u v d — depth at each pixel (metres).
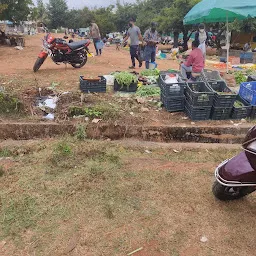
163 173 4.23
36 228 3.12
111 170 4.25
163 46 34.69
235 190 3.56
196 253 2.89
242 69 12.18
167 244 2.98
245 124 5.81
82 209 3.42
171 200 3.65
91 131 5.52
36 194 3.65
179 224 3.25
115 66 11.65
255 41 27.48
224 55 20.73
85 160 4.50
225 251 2.93
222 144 5.42
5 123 5.48
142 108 6.38
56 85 7.82
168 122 5.83
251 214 3.47
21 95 6.63
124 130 5.59
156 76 8.62
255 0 7.68
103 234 3.07
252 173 3.08
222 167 3.34
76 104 6.32
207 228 3.22
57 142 5.05
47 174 4.09
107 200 3.59
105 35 43.34
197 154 4.91
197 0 27.50
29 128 5.48
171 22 29.06
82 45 10.27
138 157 4.73
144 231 3.13
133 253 2.85
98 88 7.27
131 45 10.75
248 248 2.98
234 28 25.14
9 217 3.25
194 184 3.99
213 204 3.61
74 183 3.89
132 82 7.37
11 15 24.08
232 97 5.80
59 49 9.94
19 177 4.01
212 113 5.98
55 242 2.96
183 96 6.18
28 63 12.08
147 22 40.03
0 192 3.68
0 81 8.12
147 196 3.70
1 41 22.41
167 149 5.06
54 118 5.80
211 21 10.41
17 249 2.87
